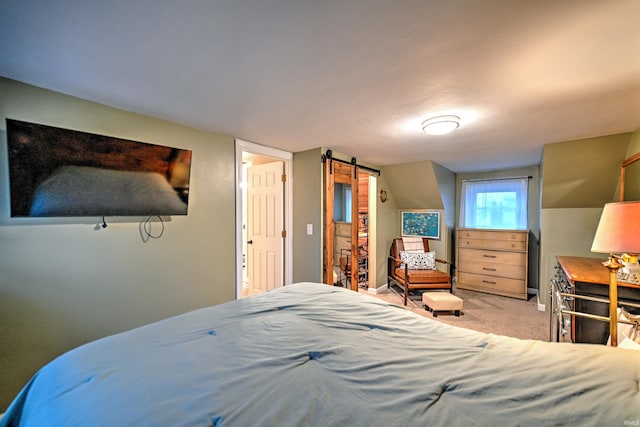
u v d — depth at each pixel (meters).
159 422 0.70
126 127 2.02
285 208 3.49
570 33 1.14
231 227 2.76
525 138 2.76
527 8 1.00
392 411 0.75
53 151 1.62
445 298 3.33
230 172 2.74
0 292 1.54
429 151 3.37
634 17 1.03
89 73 1.49
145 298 2.14
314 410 0.75
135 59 1.35
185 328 1.27
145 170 2.03
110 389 0.83
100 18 1.05
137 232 2.10
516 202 4.44
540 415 0.71
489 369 0.93
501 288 4.11
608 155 2.71
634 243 1.29
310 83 1.61
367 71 1.48
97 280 1.89
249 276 3.92
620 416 0.67
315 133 2.62
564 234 3.27
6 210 1.55
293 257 3.47
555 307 2.26
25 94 1.60
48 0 0.94
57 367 0.98
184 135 2.37
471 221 4.88
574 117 2.14
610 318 1.38
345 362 1.01
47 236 1.69
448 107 1.96
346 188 4.46
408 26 1.11
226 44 1.24
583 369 0.90
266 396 0.81
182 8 0.99
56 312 1.72
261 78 1.55
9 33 1.13
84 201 1.76
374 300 1.74
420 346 1.13
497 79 1.55
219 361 1.00
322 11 1.02
